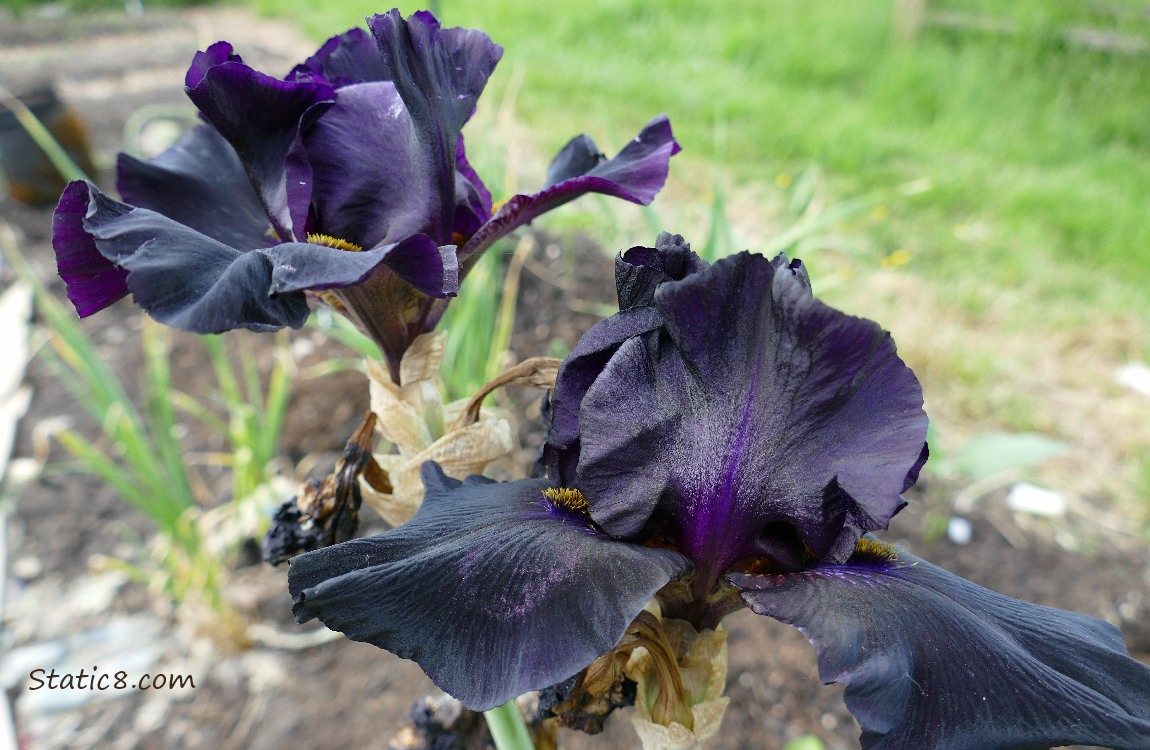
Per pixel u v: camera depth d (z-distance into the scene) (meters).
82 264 0.17
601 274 0.72
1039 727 0.14
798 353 0.15
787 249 0.44
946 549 0.51
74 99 1.31
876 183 0.91
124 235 0.16
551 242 0.76
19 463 0.61
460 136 0.22
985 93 1.13
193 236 0.17
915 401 0.15
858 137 1.00
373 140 0.19
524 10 1.47
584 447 0.16
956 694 0.14
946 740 0.13
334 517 0.22
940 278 0.76
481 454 0.22
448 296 0.18
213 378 0.67
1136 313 0.72
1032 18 1.23
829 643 0.14
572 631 0.14
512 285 0.57
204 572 0.45
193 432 0.62
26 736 0.43
